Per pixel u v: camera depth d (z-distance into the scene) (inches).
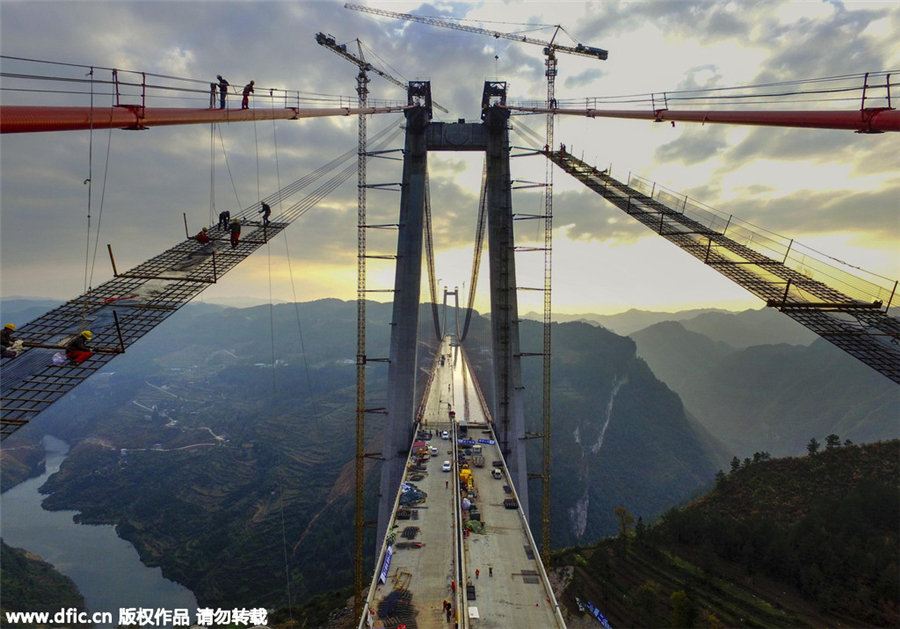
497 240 2755.9
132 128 698.8
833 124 820.6
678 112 1283.2
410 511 1801.2
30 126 527.2
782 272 1033.5
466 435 2822.3
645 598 2549.2
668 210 1571.1
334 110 1659.7
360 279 2731.3
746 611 2476.6
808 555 2728.8
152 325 655.8
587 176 2118.6
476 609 1249.4
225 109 948.6
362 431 2630.4
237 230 995.3
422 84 2733.8
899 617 2279.8
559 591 2871.6
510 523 1720.0
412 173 2726.4
